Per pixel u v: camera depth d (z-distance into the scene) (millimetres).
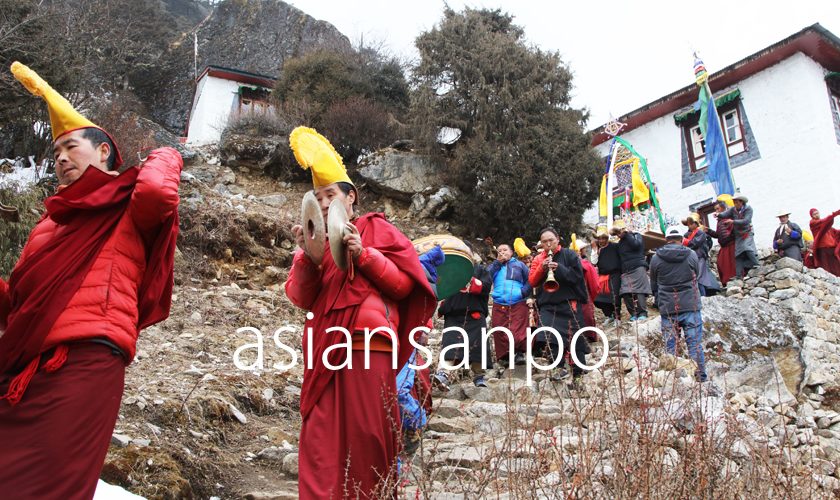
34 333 2701
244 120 20172
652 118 25219
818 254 14609
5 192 9133
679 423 4129
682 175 24109
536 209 17734
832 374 10469
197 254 11719
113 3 29297
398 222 17719
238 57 39219
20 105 12711
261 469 5301
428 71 19219
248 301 10414
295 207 16922
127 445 4621
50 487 2518
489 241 17203
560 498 3443
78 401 2623
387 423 3590
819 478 4629
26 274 2877
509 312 8883
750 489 3625
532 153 17938
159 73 36000
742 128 22641
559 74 19359
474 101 18609
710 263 15914
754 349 9922
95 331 2746
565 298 8000
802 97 21453
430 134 18578
